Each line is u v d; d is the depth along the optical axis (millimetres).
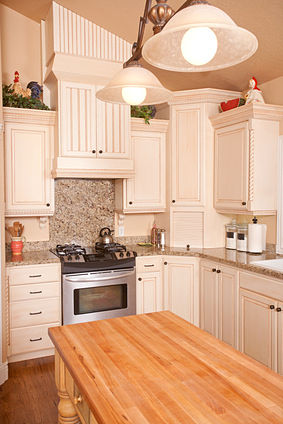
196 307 3693
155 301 3775
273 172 3359
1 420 2436
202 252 3625
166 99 1678
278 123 3359
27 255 3562
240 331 3064
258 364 1334
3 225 3047
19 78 3834
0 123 3010
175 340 1564
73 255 3504
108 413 1020
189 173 3883
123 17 3340
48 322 3361
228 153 3580
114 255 3611
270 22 2746
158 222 4316
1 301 3002
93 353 1434
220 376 1240
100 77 3605
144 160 3990
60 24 3459
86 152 3609
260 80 3553
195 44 1109
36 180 3605
